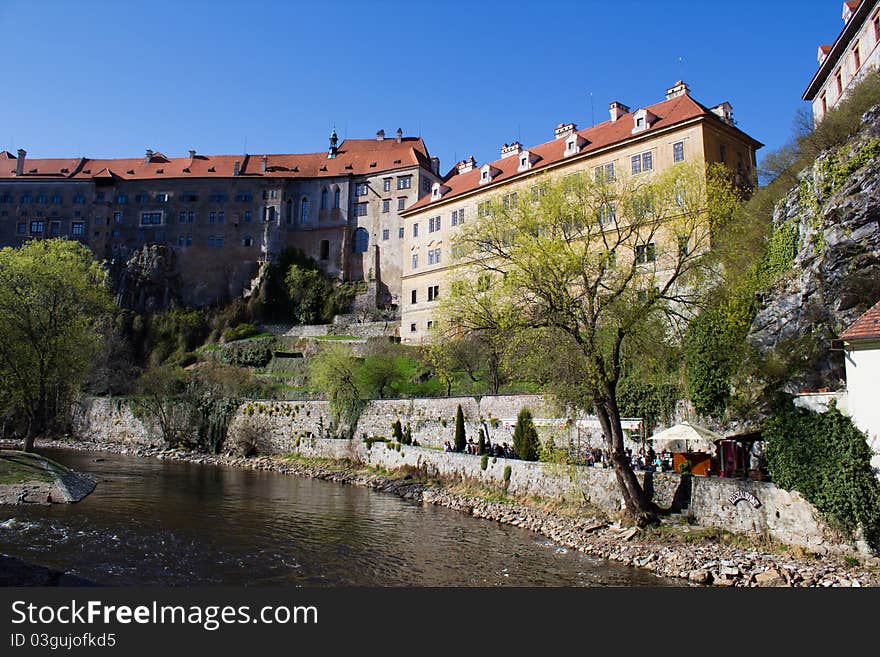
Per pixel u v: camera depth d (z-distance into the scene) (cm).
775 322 2775
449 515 2839
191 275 10225
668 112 5381
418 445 4300
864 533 1688
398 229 9694
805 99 4656
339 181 10225
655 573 1856
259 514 2783
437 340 2884
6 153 11338
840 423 1778
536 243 2264
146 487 3544
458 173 7900
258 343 8481
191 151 11206
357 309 9412
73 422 6856
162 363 8600
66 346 4031
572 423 2973
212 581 1725
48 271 3972
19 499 2748
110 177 10588
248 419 5603
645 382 2834
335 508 3006
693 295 2353
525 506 2788
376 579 1794
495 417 3941
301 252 10162
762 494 1970
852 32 3722
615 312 2286
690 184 2311
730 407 2539
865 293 2339
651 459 2736
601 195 2403
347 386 5144
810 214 2834
